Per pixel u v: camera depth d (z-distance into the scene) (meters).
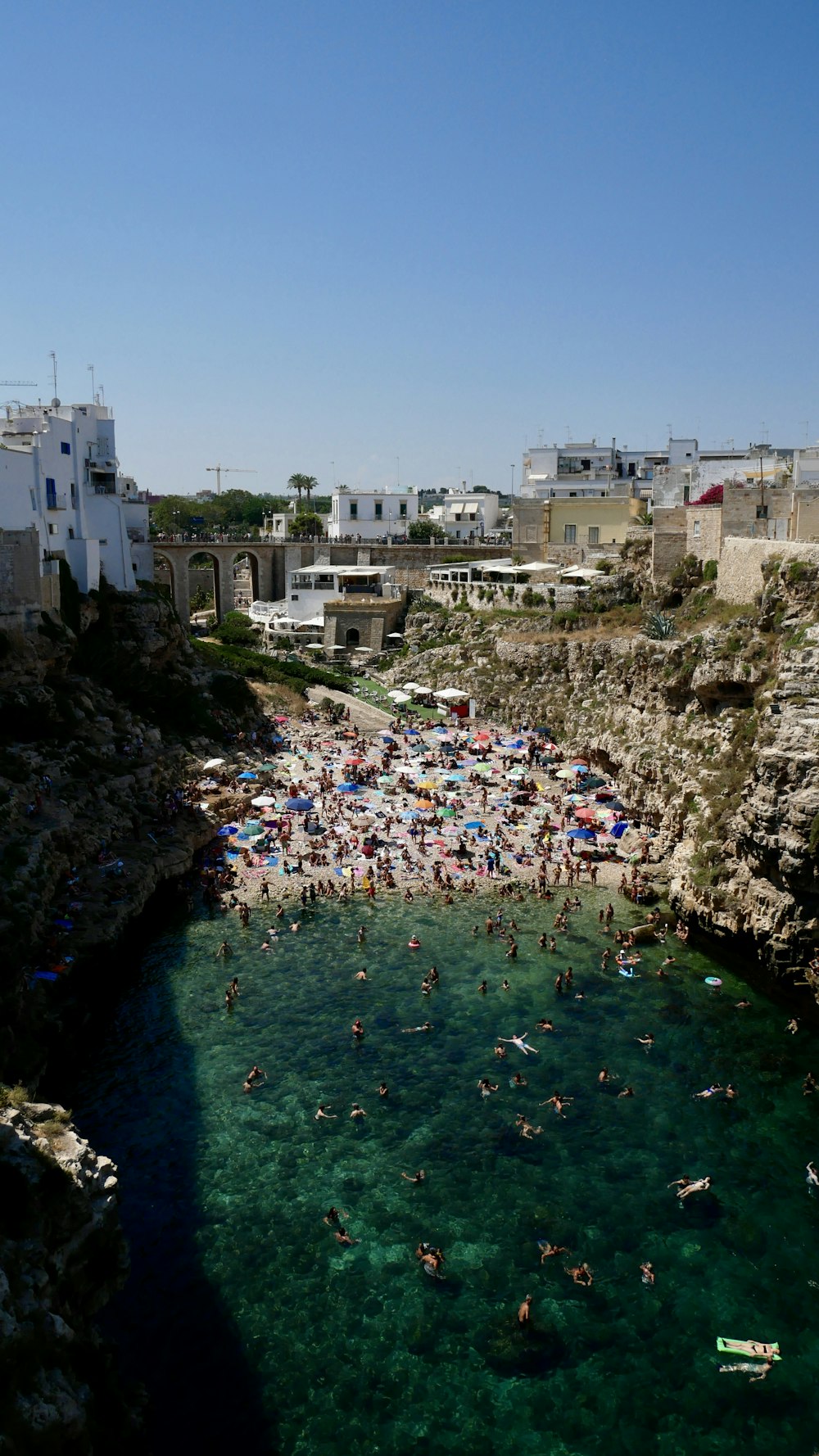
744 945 49.94
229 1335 29.83
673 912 57.06
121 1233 28.58
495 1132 38.78
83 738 69.31
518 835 70.25
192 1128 38.91
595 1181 36.09
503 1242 33.38
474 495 181.00
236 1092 41.12
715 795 57.16
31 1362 22.30
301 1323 30.28
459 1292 31.42
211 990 49.44
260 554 146.50
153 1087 41.34
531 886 62.00
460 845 67.88
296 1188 35.84
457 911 58.53
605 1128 38.91
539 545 127.94
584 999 48.44
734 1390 28.08
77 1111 39.69
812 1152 37.56
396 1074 42.44
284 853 66.94
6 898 45.12
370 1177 36.41
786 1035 45.19
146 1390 27.72
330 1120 39.41
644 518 125.56
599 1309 30.78
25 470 73.12
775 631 58.16
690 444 153.38
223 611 143.75
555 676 95.00
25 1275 23.91
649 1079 41.91
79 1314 26.80
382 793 78.75
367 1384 28.25
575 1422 27.14
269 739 91.81
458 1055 43.78
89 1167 27.91
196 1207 34.84
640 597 95.88
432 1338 29.80
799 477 84.56
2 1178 25.33
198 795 73.25
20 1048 38.78
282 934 55.56
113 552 91.56
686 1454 26.27
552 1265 32.44
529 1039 45.00
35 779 58.56
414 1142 38.22
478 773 83.00
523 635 103.81
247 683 101.06
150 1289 31.39
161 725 82.94
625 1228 33.97
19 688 65.69
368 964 52.16
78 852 56.00
